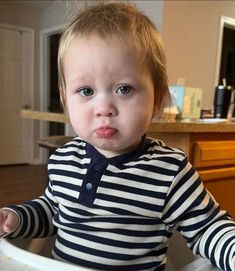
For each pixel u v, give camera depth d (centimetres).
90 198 56
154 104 57
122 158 57
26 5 388
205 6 249
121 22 53
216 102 167
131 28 52
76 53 52
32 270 44
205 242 51
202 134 115
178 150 61
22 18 392
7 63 388
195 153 113
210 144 117
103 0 72
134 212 55
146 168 56
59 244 60
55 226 64
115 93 50
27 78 405
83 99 52
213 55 261
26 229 60
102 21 54
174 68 235
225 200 127
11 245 49
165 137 106
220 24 261
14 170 371
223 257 47
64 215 59
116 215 55
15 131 402
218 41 262
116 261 55
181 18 236
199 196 55
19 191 287
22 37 396
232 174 126
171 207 55
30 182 319
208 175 118
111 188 55
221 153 121
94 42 50
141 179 55
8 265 45
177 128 102
